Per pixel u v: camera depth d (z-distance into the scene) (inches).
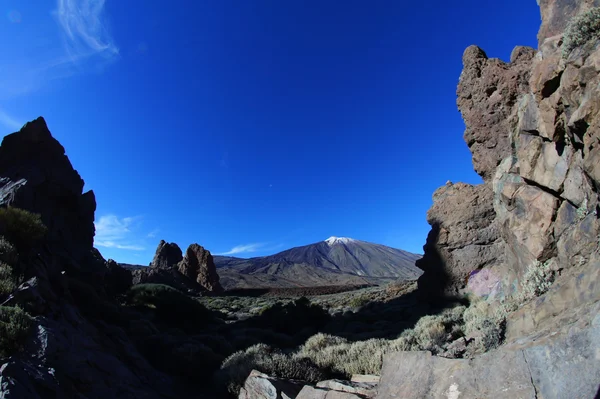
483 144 769.6
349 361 441.4
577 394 139.7
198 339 668.1
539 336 184.4
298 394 284.7
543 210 418.0
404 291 1451.8
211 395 427.8
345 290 2940.5
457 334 493.7
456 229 890.1
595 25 291.3
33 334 330.6
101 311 619.2
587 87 289.1
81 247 847.1
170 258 3275.1
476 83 766.5
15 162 812.0
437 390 193.8
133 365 441.1
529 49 713.0
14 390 248.7
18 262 457.7
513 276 521.3
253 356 452.4
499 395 165.3
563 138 375.9
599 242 301.1
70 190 858.1
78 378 323.3
